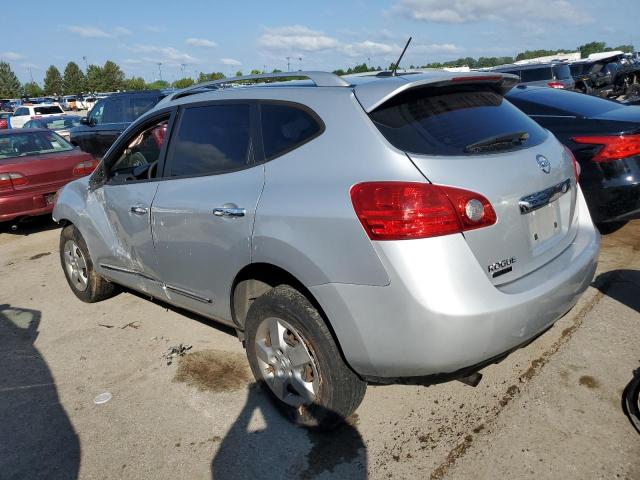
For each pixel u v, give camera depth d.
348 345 2.41
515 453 2.55
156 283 3.69
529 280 2.46
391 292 2.22
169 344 3.92
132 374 3.55
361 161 2.38
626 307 3.81
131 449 2.82
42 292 5.24
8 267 6.20
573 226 2.97
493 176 2.38
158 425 2.99
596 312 3.78
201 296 3.28
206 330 4.10
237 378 3.40
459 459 2.54
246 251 2.76
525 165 2.55
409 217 2.19
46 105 27.73
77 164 7.52
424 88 2.58
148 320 4.36
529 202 2.50
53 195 7.26
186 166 3.29
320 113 2.61
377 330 2.29
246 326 2.95
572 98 5.61
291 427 2.88
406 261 2.19
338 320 2.40
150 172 3.70
